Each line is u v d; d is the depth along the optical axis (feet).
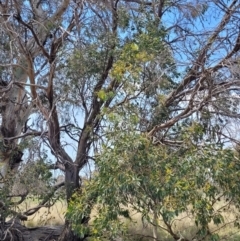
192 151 24.52
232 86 29.22
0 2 37.09
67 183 37.01
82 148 37.27
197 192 22.88
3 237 38.37
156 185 22.75
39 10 39.88
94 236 24.57
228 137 29.60
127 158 23.54
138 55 27.40
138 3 38.11
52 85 36.50
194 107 30.17
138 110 28.45
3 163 38.81
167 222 26.58
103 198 23.58
